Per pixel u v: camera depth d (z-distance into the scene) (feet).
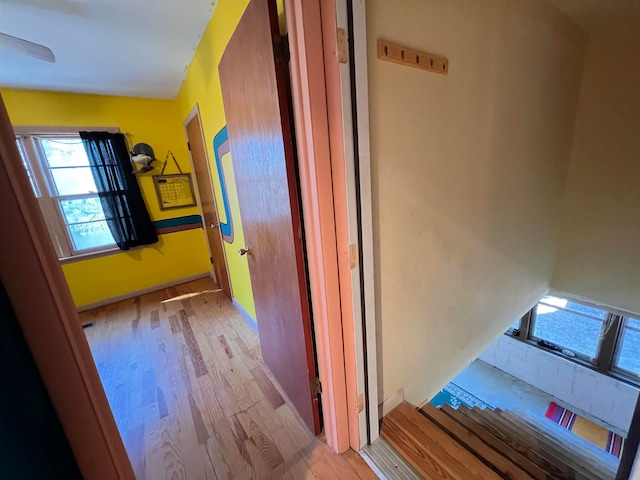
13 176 1.60
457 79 3.89
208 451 4.47
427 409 5.24
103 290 10.82
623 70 6.29
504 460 4.25
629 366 11.02
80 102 9.70
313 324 4.09
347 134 2.94
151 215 11.57
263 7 3.09
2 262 1.61
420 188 3.93
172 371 6.54
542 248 7.47
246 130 4.46
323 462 4.15
